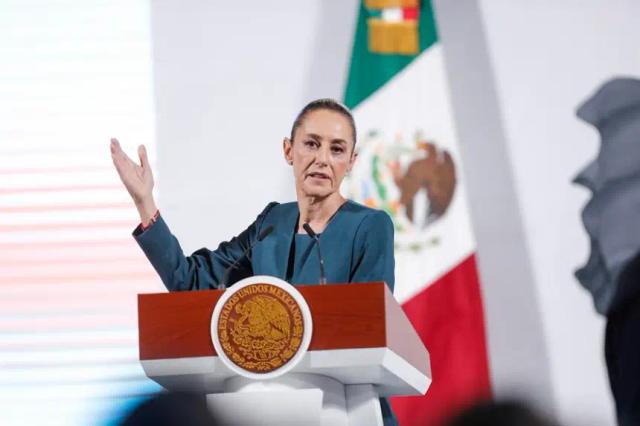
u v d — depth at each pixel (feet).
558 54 57.72
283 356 28.04
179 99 57.41
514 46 57.88
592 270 55.47
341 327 28.09
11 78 57.77
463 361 55.11
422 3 58.65
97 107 57.52
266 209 36.22
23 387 55.26
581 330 55.06
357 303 28.14
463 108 57.52
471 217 56.44
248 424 19.07
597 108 57.00
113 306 56.03
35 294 56.08
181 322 28.68
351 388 30.53
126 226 56.65
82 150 57.31
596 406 54.39
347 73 58.03
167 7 58.29
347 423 30.22
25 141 57.31
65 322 55.88
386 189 57.00
